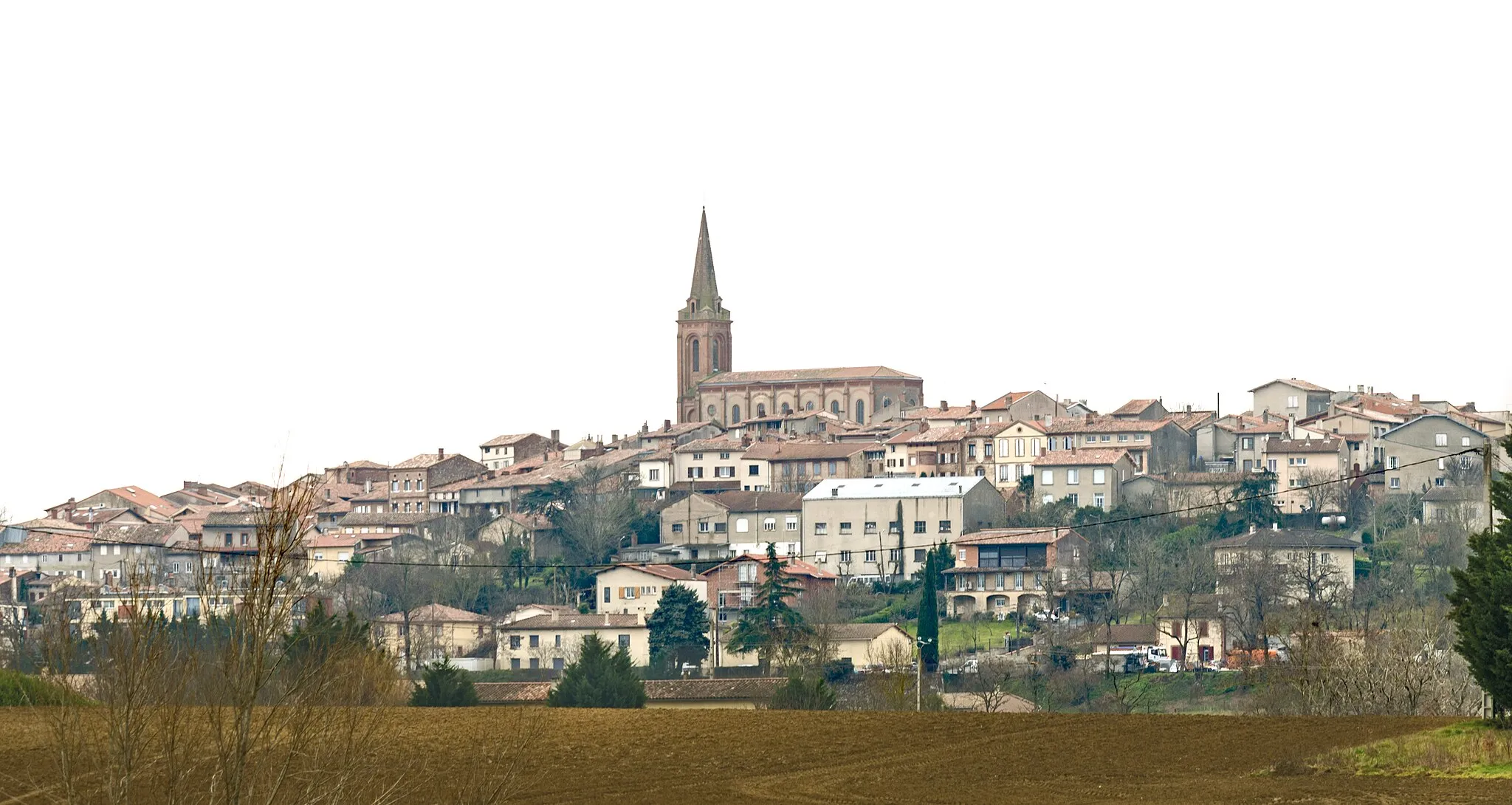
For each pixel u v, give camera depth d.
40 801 53.69
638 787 79.44
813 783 80.75
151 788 47.84
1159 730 95.94
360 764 50.62
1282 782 78.19
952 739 94.19
